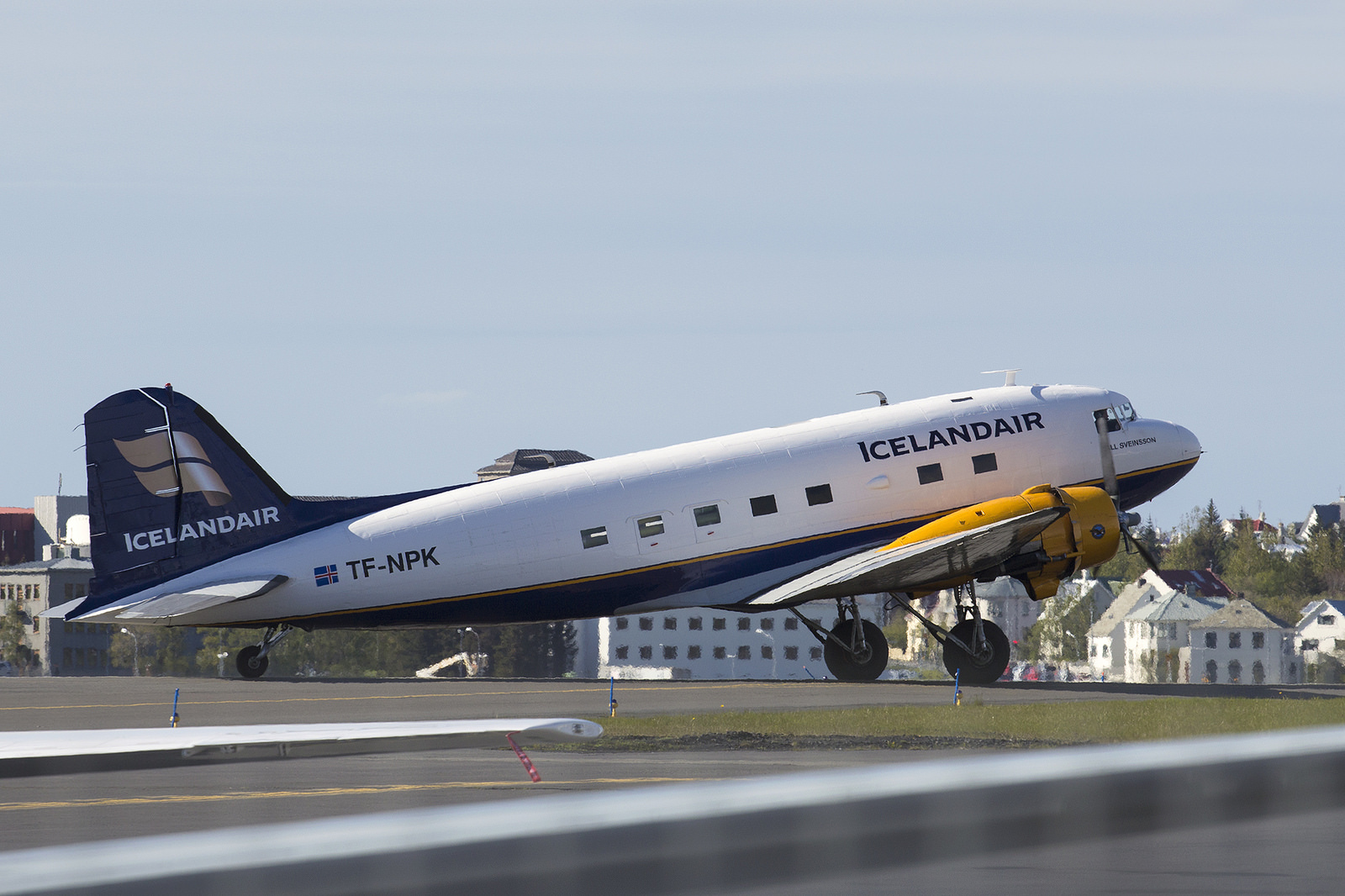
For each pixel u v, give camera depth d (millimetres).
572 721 24703
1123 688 118250
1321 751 8469
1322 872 13078
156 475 120875
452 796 54031
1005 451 125250
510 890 6777
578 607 120125
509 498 119000
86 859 6438
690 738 77500
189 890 6414
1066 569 117438
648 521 119438
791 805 7379
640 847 7055
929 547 111000
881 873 7477
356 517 120812
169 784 59125
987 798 7730
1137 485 129500
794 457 122375
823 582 117562
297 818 47594
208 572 119875
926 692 111062
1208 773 8211
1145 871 12227
